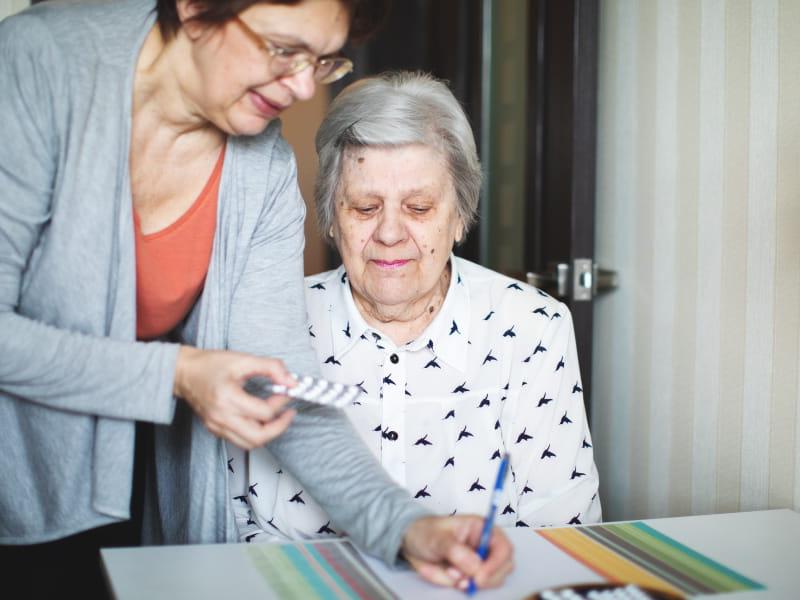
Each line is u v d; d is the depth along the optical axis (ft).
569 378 4.97
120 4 3.61
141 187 3.82
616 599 3.20
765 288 5.67
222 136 3.97
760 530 4.09
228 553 3.60
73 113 3.44
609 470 7.55
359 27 3.59
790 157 5.45
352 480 3.76
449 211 4.57
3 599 3.92
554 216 7.59
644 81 7.02
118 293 3.71
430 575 3.34
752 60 5.79
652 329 6.93
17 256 3.51
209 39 3.29
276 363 3.43
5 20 3.48
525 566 3.54
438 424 4.68
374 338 4.69
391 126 4.37
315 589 3.26
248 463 4.72
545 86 7.65
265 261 4.24
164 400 3.45
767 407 5.65
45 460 3.76
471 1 9.02
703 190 6.31
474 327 4.80
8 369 3.40
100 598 4.21
